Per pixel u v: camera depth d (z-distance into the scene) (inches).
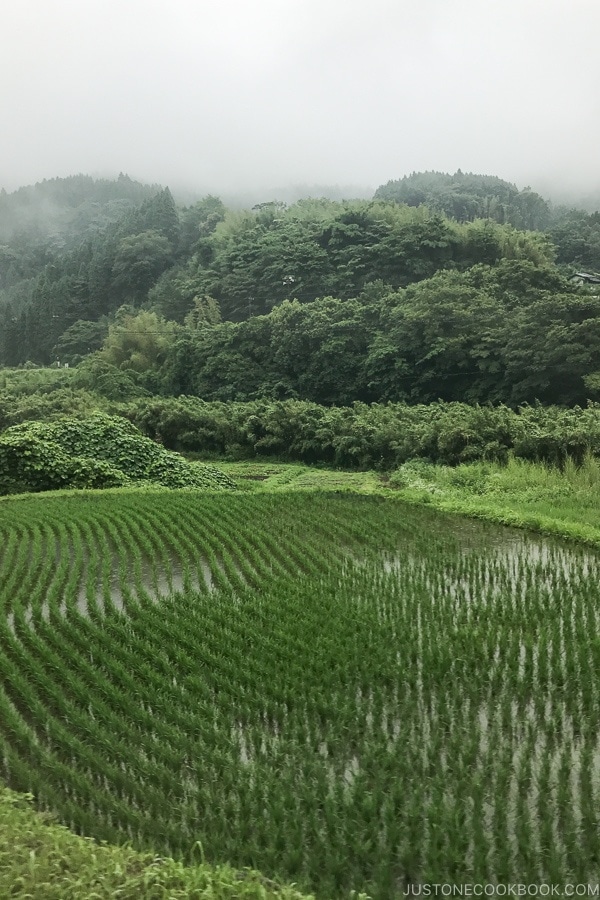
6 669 396.8
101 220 7352.4
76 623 472.7
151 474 1115.3
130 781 290.0
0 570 608.1
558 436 1015.6
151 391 2202.3
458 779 283.6
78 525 762.8
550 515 746.8
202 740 319.0
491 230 2477.9
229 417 1747.0
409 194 5221.5
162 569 610.2
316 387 1988.2
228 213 3742.6
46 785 289.3
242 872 237.6
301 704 347.6
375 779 286.0
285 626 446.3
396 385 1846.7
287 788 281.6
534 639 420.2
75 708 350.0
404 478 1086.4
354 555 638.5
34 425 1123.9
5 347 3718.0
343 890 235.0
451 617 459.5
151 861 236.2
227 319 2851.9
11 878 215.6
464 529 727.1
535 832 256.4
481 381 1732.3
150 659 413.4
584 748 297.1
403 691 360.8
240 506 835.4
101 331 3316.9
